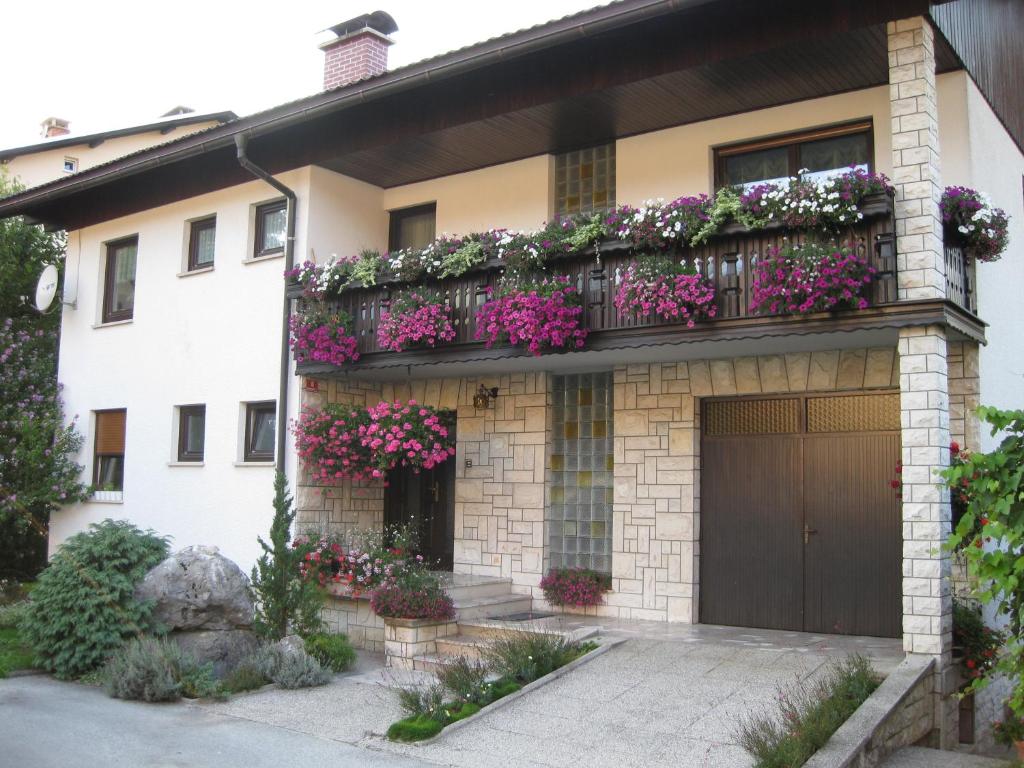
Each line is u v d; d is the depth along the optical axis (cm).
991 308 920
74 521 1406
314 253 1167
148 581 926
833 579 938
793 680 747
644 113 1003
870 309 776
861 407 941
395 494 1250
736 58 866
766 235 839
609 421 1084
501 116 1015
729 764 605
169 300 1323
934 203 772
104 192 1424
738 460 1002
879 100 917
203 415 1283
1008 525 584
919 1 779
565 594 1051
